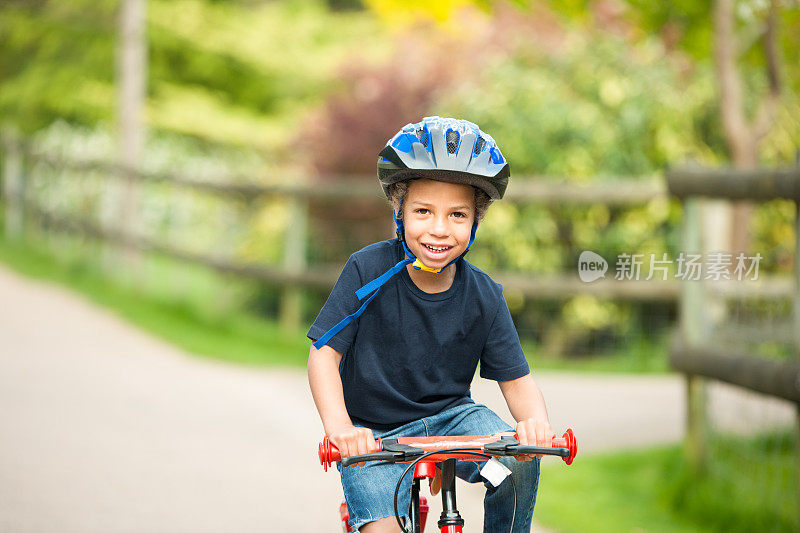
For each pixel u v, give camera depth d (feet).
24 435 28.55
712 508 23.44
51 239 67.97
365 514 12.40
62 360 38.93
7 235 73.46
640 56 48.16
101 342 43.09
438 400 13.88
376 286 12.99
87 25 83.05
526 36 50.16
